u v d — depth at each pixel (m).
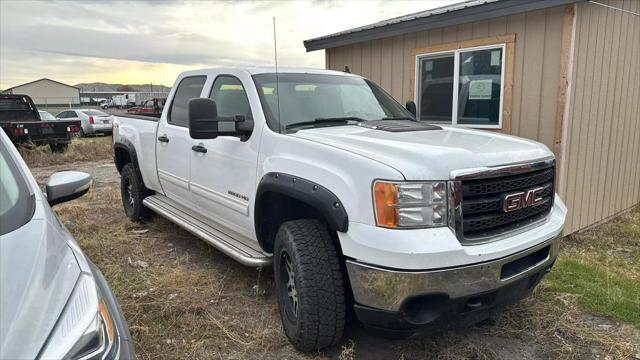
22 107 14.48
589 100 5.77
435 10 7.07
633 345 3.24
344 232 2.73
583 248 5.52
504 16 5.82
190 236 5.50
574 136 5.64
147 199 5.61
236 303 3.84
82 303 1.72
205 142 4.20
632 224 6.52
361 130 3.51
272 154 3.37
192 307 3.71
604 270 4.55
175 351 3.17
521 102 5.90
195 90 4.71
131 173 5.89
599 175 6.26
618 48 6.15
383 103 4.46
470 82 6.46
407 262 2.47
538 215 3.16
